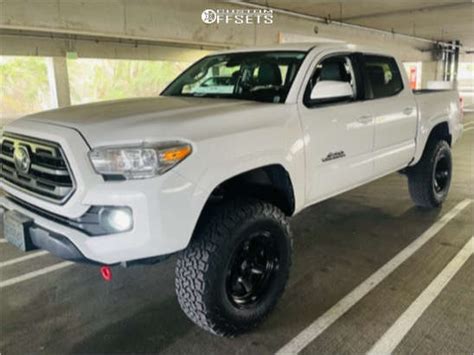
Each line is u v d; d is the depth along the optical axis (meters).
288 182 2.55
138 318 2.59
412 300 2.72
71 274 3.19
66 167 1.97
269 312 2.52
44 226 2.09
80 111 2.41
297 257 3.41
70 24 8.05
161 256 2.08
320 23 13.62
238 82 3.07
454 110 4.61
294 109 2.63
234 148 2.18
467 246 3.56
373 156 3.38
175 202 1.93
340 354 2.22
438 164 4.48
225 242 2.18
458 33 18.16
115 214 1.92
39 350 2.29
